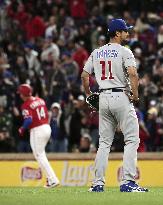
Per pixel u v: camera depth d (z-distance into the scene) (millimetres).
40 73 62875
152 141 51688
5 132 53219
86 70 30375
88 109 52750
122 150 47719
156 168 43688
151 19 70750
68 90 57156
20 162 45188
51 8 77188
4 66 62656
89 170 44375
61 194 28016
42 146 39188
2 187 40469
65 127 53062
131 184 29281
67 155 45094
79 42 65250
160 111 53688
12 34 73750
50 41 65250
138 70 58562
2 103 56562
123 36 29797
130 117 29484
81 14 74375
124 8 75125
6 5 77375
